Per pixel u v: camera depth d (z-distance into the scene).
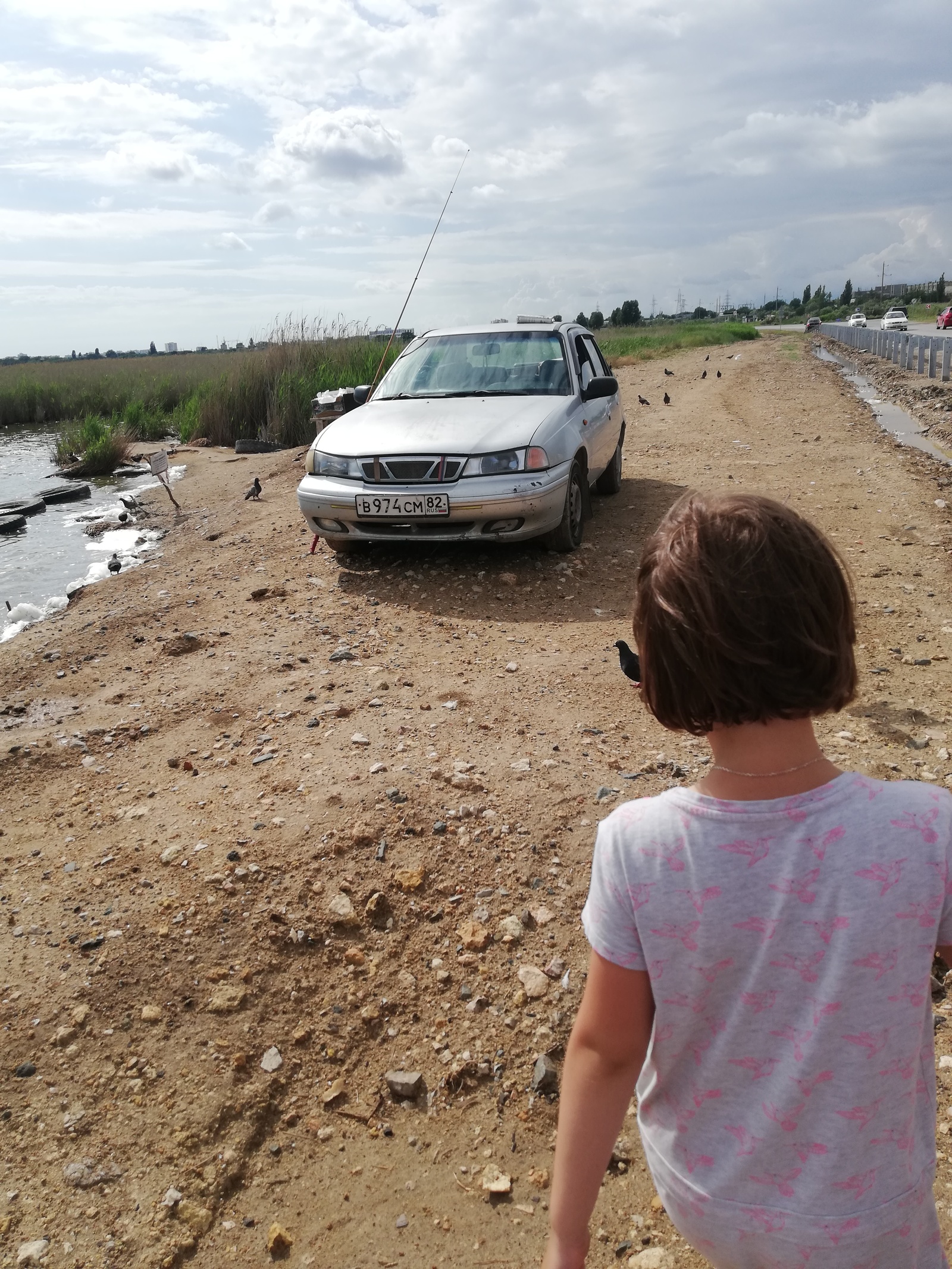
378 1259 2.12
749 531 1.12
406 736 4.12
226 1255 2.14
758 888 1.07
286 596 6.47
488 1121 2.46
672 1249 2.10
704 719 1.13
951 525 7.63
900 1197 1.09
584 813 3.49
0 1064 2.54
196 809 3.63
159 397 25.91
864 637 5.33
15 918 3.06
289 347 18.45
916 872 1.06
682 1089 1.16
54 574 8.53
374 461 6.30
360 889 3.12
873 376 23.70
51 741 4.33
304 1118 2.49
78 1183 2.26
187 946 2.91
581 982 2.80
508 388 7.36
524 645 5.33
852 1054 1.06
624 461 11.17
